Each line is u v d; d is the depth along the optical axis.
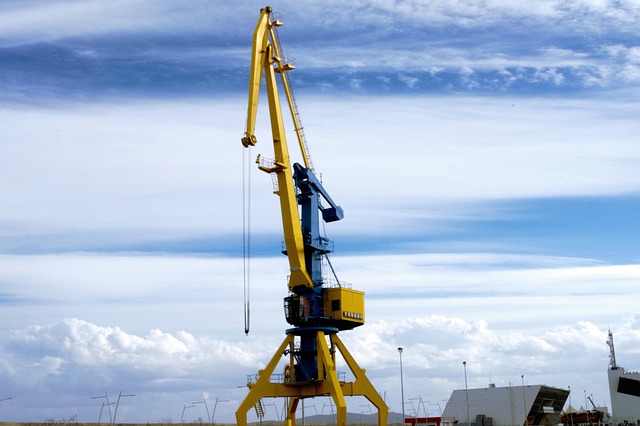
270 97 76.81
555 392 127.69
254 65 73.31
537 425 128.88
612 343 131.50
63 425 103.69
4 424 97.56
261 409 77.12
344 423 71.69
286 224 76.25
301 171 78.94
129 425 112.75
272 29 78.06
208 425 117.06
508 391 121.75
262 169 75.12
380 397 77.38
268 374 76.00
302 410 78.31
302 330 76.25
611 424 127.38
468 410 118.75
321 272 79.50
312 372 75.81
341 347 78.38
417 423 100.00
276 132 76.62
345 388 77.44
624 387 127.75
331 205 81.94
